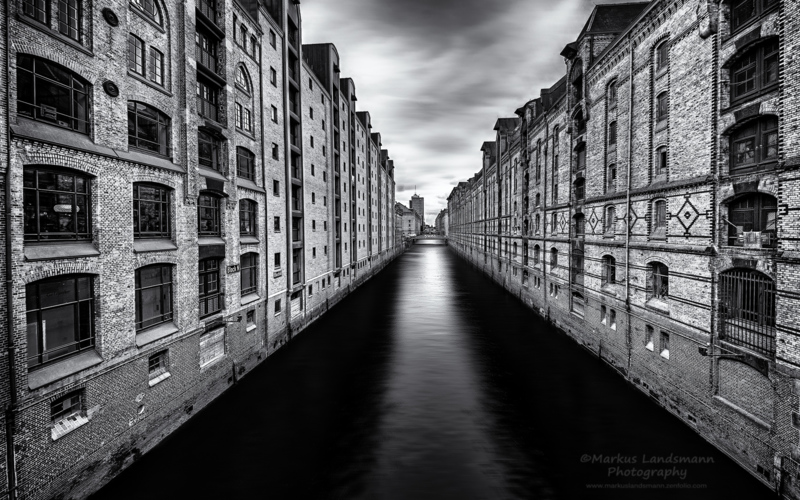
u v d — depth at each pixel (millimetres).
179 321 13844
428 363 20359
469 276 56219
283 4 23750
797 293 9234
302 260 26969
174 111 14031
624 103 17953
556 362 20422
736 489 10344
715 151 12141
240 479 11008
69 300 9961
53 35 9477
